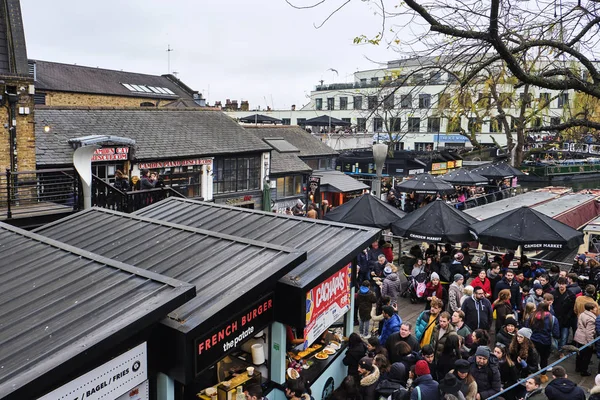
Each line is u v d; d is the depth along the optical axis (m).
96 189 12.55
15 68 13.39
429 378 6.57
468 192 29.28
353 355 8.09
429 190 21.88
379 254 13.57
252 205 23.84
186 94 42.38
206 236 7.78
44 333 4.39
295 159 27.72
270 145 27.16
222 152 21.69
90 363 4.44
